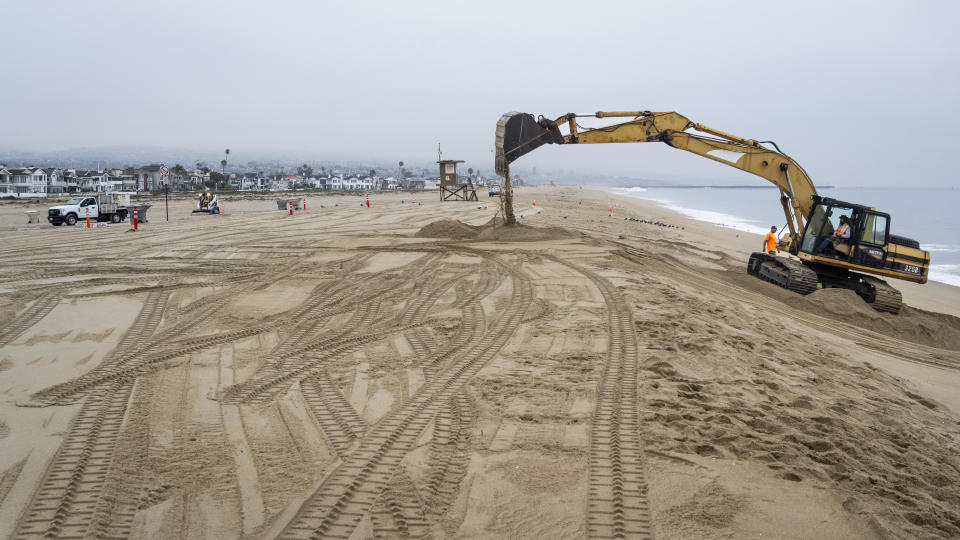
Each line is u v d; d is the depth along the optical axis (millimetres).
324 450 5832
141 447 5871
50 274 15180
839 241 16656
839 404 7844
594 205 62000
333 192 103625
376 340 9602
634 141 18172
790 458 5898
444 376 7887
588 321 10391
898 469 6164
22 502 4891
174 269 16062
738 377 8203
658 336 9586
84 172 114375
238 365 8391
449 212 39812
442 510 4828
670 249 25562
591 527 4629
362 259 17625
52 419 6516
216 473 5379
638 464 5602
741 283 18000
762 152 17484
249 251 19531
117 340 9570
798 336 11672
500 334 9797
